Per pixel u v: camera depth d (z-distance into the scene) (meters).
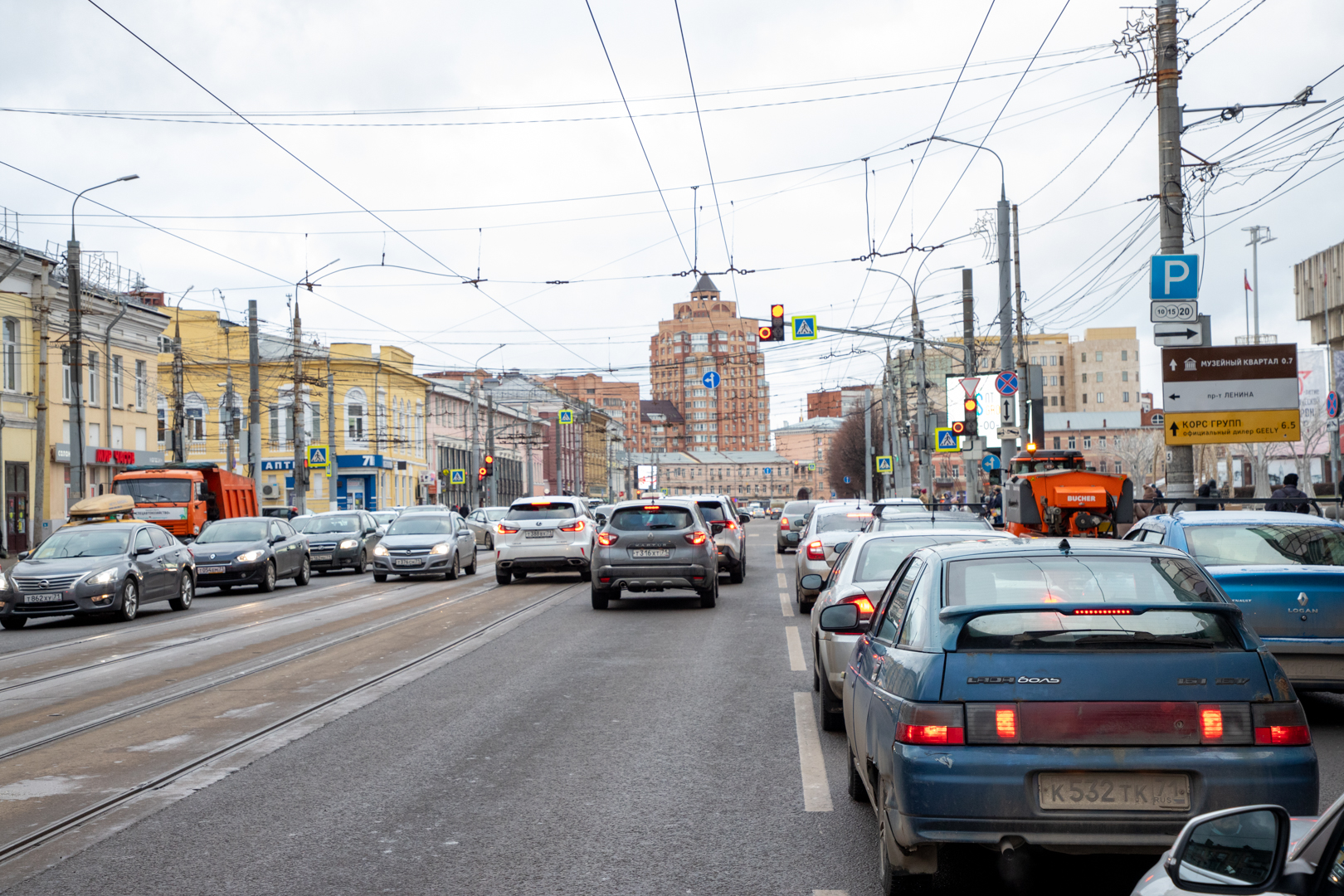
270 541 26.56
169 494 36.28
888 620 5.87
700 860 5.71
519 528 25.03
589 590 23.20
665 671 12.00
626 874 5.50
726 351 129.50
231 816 6.63
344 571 34.41
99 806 6.94
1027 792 4.39
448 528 28.61
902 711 4.66
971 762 4.44
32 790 7.45
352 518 33.72
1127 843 4.36
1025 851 5.52
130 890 5.35
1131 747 4.40
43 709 10.73
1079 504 21.00
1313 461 55.28
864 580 9.16
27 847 6.12
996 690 4.50
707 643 14.34
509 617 17.98
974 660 4.57
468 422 89.81
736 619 17.27
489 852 5.87
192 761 8.14
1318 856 2.41
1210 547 9.98
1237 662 4.50
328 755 8.23
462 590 24.23
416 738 8.78
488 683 11.40
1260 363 17.67
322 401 71.19
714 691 10.74
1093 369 145.12
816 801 6.81
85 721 9.93
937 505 27.83
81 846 6.10
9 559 39.62
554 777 7.47
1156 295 17.41
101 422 47.31
